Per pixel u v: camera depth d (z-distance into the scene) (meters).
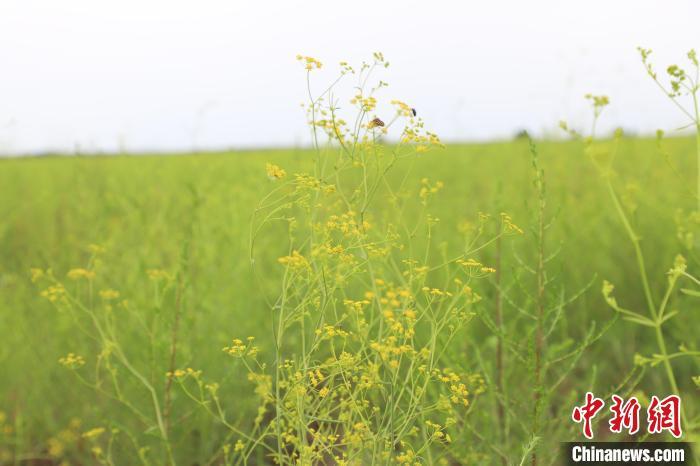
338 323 1.79
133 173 5.41
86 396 2.81
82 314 2.75
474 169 5.66
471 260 1.82
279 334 1.75
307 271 1.84
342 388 1.91
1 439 2.67
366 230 1.92
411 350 1.70
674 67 1.64
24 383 3.05
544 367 1.98
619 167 4.81
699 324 3.12
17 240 4.83
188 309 2.86
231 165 5.41
